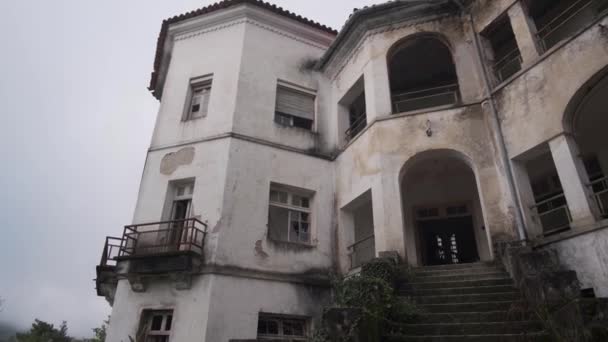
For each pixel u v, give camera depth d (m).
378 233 10.51
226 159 11.92
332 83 15.31
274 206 12.55
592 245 7.61
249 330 10.18
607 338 5.35
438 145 10.84
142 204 12.15
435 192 14.22
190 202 12.09
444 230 14.14
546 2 11.43
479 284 8.19
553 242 8.35
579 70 8.57
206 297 10.02
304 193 13.21
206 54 14.34
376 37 13.11
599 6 10.59
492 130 10.45
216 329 9.77
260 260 11.18
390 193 10.69
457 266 9.34
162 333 10.27
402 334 6.98
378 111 11.95
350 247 12.42
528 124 9.52
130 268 10.49
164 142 13.10
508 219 9.45
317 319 11.23
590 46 8.46
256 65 13.92
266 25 14.80
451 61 14.33
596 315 5.59
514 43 12.71
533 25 10.38
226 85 13.39
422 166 13.25
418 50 13.71
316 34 15.48
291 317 11.12
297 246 12.00
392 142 11.34
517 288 7.63
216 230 10.94
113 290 11.65
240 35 14.19
